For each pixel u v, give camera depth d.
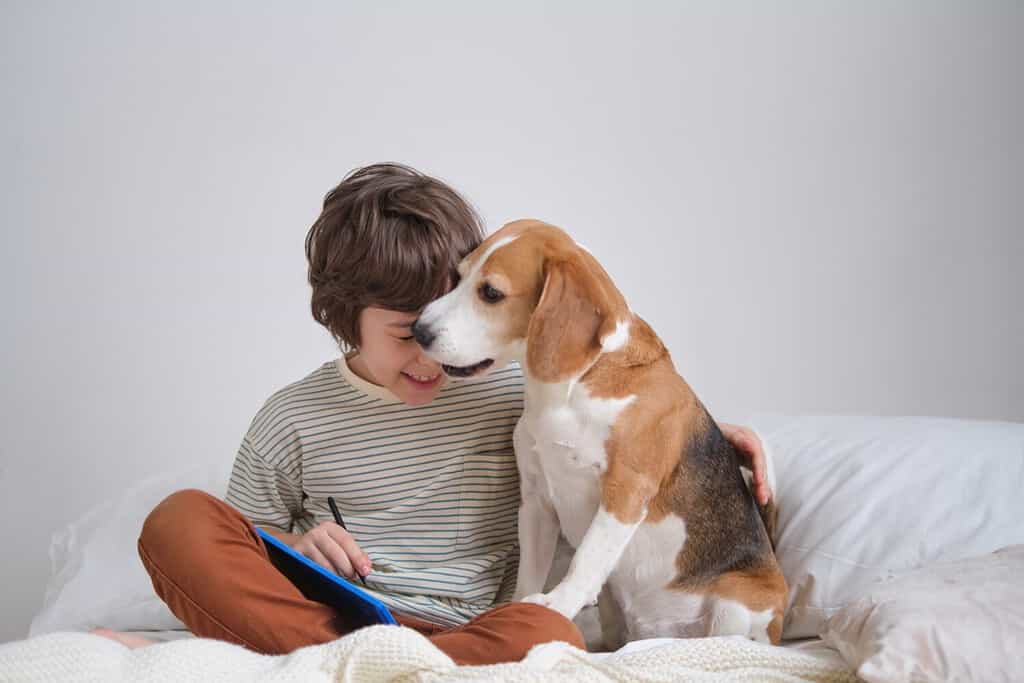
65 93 2.94
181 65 2.97
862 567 1.79
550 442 1.72
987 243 3.22
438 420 1.90
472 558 1.89
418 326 1.67
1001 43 3.15
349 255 1.74
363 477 1.87
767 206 3.17
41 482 3.01
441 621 1.80
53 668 1.16
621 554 1.75
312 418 1.87
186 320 3.03
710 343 3.20
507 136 3.09
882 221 3.20
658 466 1.74
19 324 2.98
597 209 3.13
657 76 3.11
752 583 1.80
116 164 2.97
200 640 1.29
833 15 3.12
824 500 1.97
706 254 3.18
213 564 1.47
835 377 3.24
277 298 3.04
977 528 1.78
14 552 3.00
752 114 3.14
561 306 1.64
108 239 2.98
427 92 3.06
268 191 3.02
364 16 3.02
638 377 1.73
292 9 2.99
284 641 1.45
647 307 3.17
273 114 3.01
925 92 3.15
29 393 3.00
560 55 3.09
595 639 2.00
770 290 3.20
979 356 3.25
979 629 1.30
